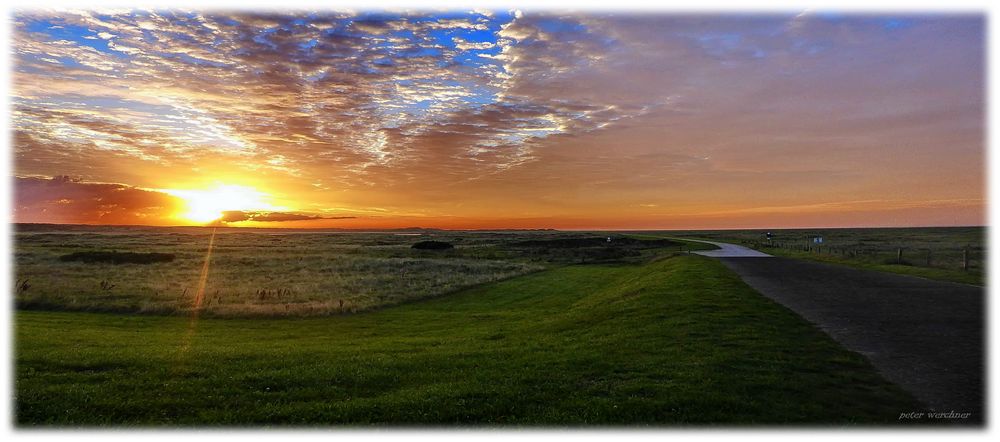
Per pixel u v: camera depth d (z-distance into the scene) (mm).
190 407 10297
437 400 10203
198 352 15727
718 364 11734
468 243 123375
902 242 90125
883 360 11945
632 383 10727
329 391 11258
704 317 17000
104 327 24078
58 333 19594
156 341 19391
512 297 37625
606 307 22922
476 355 14625
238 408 10219
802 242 92875
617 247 95938
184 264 58875
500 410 9656
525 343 16859
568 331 18734
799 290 23266
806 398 9648
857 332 14750
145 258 61281
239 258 68062
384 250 96750
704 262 40094
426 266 60094
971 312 17672
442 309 33062
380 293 38781
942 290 22953
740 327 15383
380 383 11820
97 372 12844
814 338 14062
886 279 27562
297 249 95500
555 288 41250
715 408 9234
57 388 11125
